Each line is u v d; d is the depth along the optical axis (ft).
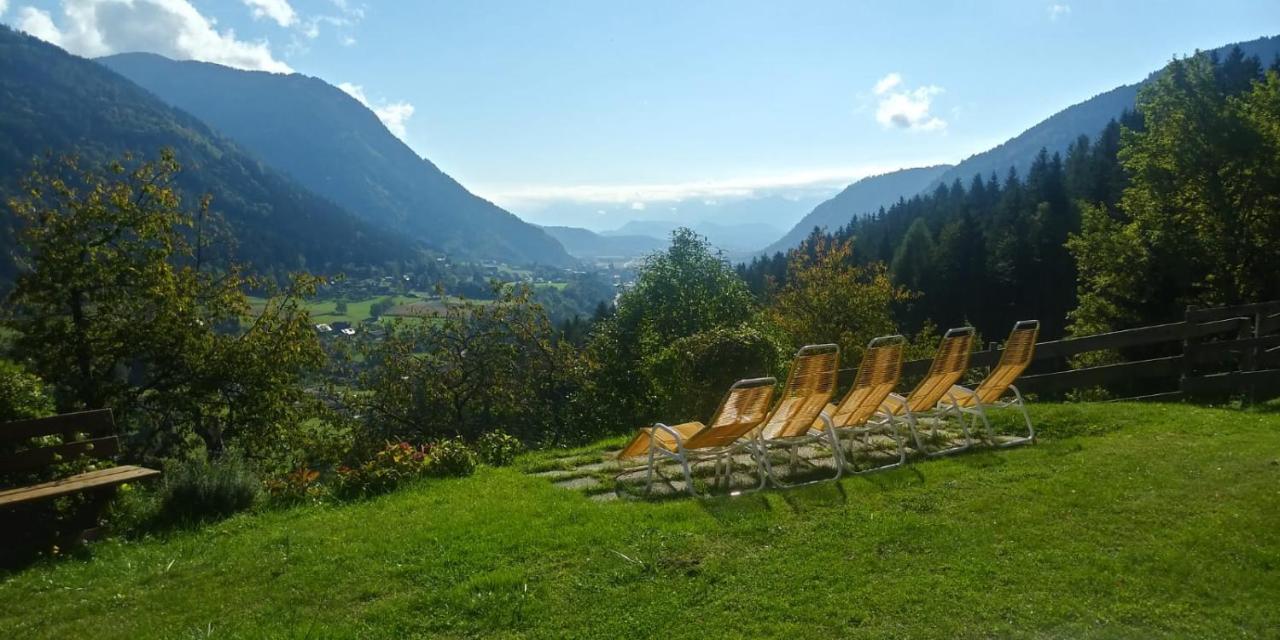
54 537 18.15
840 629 11.07
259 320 47.09
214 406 44.27
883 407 22.98
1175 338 28.60
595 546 14.83
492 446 28.09
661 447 20.04
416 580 13.89
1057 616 11.13
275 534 17.70
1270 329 28.63
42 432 19.34
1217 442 20.02
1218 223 73.87
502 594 12.88
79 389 41.04
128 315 43.11
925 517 15.42
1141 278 77.66
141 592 14.44
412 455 24.43
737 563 13.53
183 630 12.53
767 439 19.81
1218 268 70.85
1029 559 13.06
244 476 21.94
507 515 17.48
